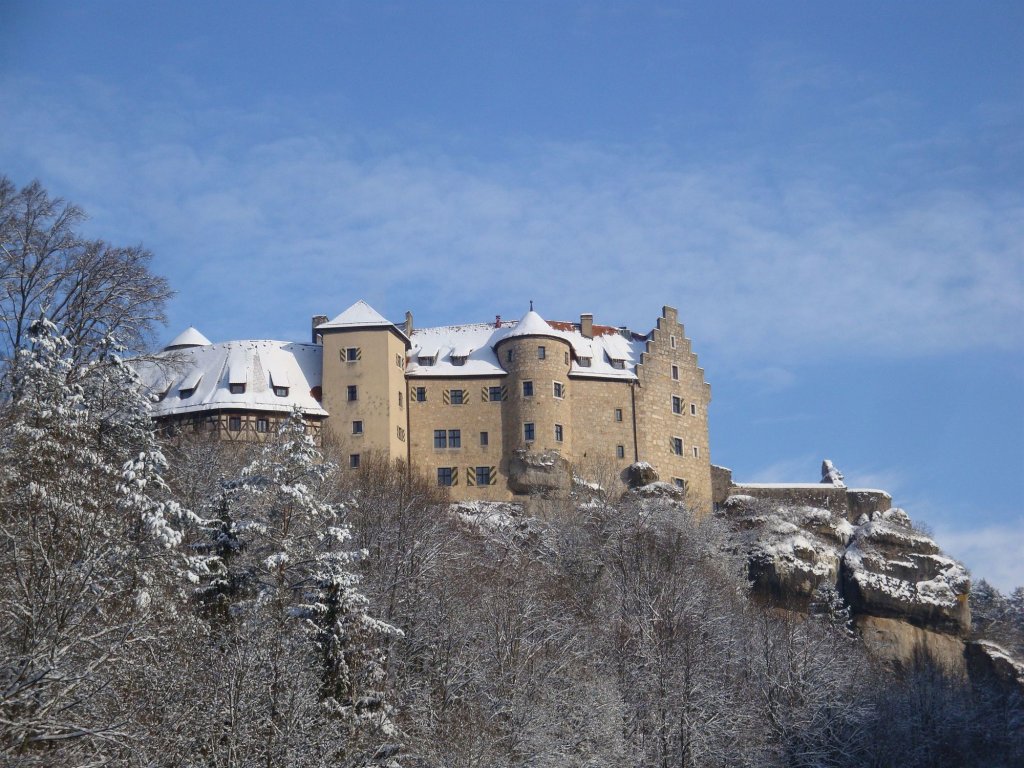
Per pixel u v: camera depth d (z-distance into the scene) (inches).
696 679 2383.1
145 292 2326.5
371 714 1611.7
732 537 3981.3
